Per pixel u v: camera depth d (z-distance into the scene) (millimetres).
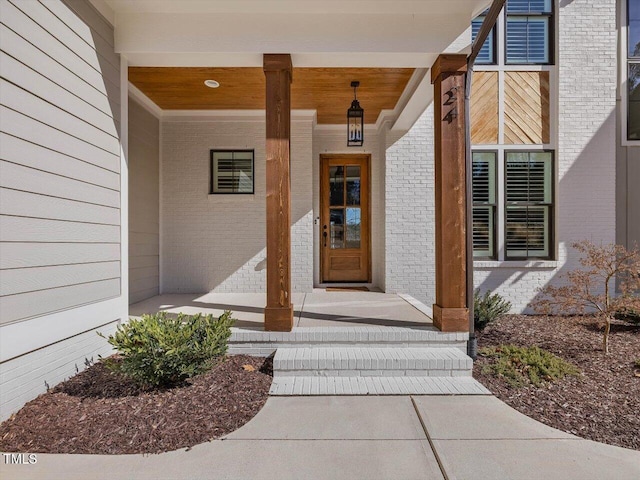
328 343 3592
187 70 4590
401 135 6141
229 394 2904
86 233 3213
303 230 6160
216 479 2016
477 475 2043
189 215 6180
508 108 6047
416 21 3732
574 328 4824
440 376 3293
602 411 2719
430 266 6102
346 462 2154
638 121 6152
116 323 3674
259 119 6160
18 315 2514
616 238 6086
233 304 5184
